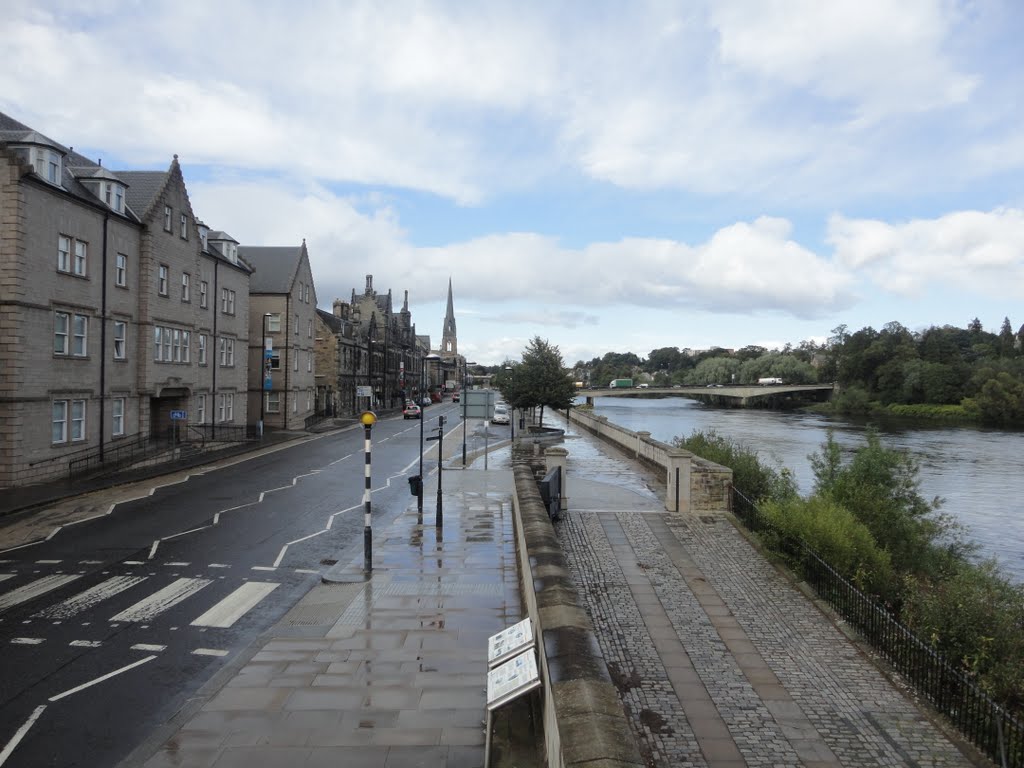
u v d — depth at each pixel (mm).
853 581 14477
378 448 40719
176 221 35750
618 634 12125
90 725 8391
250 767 7352
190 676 9828
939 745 8891
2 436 24062
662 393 118438
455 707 8727
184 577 14578
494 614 12227
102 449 29312
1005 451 52719
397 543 17422
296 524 19734
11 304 24062
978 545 23797
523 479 18125
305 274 56750
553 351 50906
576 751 4438
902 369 102688
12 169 24094
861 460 21047
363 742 7863
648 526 18875
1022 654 11219
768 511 16531
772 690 10242
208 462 32500
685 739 8875
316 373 67062
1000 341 137375
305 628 11539
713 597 13914
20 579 14352
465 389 30688
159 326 34219
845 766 8383
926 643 11320
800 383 128875
